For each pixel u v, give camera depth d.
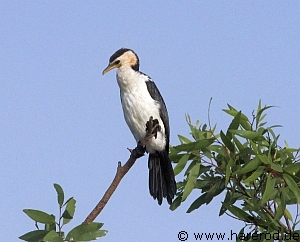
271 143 10.27
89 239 8.30
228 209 10.59
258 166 10.00
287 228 10.62
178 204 11.75
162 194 13.96
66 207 8.59
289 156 10.55
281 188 10.20
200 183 11.14
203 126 11.48
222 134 10.30
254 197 10.46
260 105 11.07
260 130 10.52
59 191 8.62
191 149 10.58
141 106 14.16
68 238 8.33
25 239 8.60
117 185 9.66
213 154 11.09
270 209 10.99
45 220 8.57
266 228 10.60
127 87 14.30
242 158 10.66
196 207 11.24
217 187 11.00
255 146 10.20
